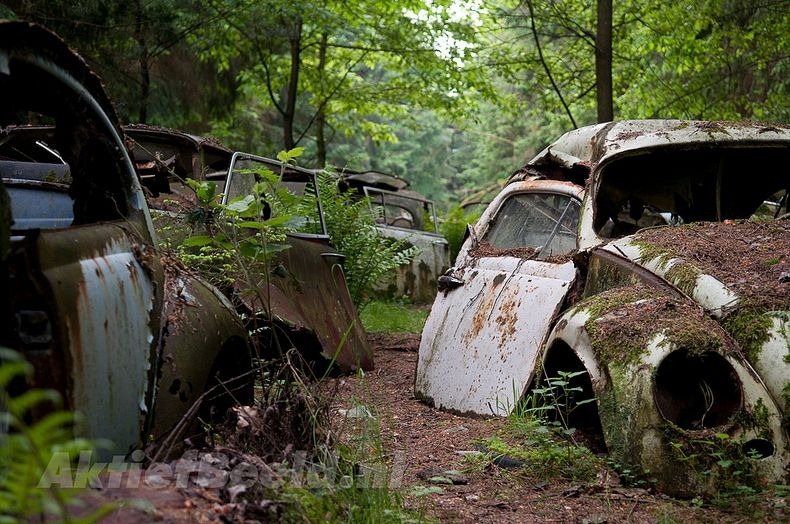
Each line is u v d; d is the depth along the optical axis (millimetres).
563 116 20234
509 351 5785
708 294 4578
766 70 17703
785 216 5766
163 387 3502
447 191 53938
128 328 3205
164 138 8609
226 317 4207
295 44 18969
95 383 2891
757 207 6293
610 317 4609
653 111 17938
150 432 3373
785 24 16156
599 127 6457
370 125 24297
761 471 4047
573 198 6250
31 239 2689
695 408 4340
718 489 4039
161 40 15789
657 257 4961
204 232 6629
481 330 6250
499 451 4777
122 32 14688
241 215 5000
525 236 6645
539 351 5371
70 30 13875
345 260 9508
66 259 2877
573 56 17984
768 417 4129
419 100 21203
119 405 3072
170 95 19406
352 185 18328
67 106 3438
